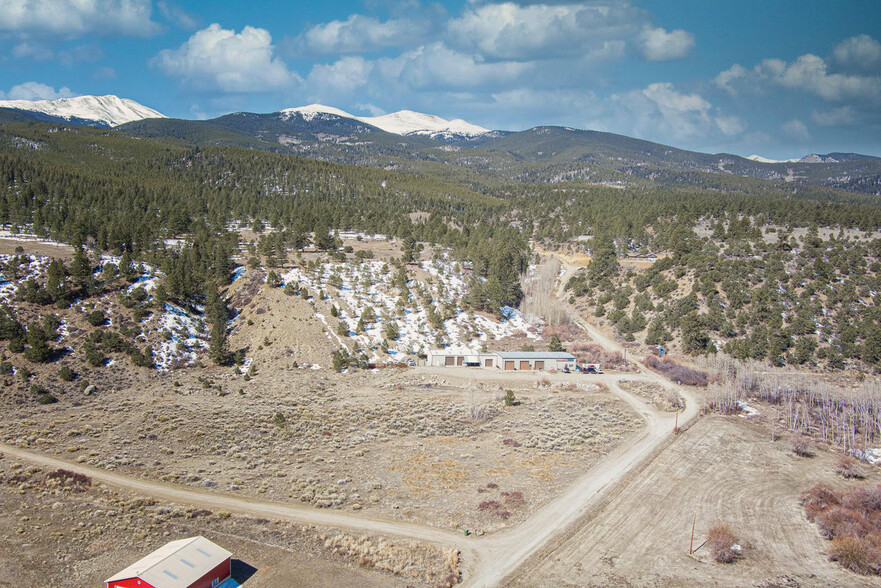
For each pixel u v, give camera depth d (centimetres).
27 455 7988
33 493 6981
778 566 6278
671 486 8075
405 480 7844
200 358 12444
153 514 6644
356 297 15450
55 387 10425
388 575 5797
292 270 16050
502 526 6788
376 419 10181
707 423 10662
